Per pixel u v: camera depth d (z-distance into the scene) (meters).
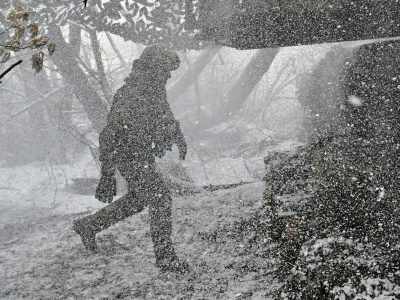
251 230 3.99
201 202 5.10
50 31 7.55
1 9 5.09
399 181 3.27
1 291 3.49
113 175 4.04
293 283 2.78
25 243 4.61
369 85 5.09
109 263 3.85
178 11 5.13
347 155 3.87
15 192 8.20
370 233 2.82
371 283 2.33
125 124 3.74
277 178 3.96
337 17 4.36
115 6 5.32
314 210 3.30
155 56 3.87
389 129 4.75
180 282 3.36
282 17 4.54
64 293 3.38
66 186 8.24
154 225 3.62
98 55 7.78
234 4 4.77
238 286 3.16
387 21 4.25
